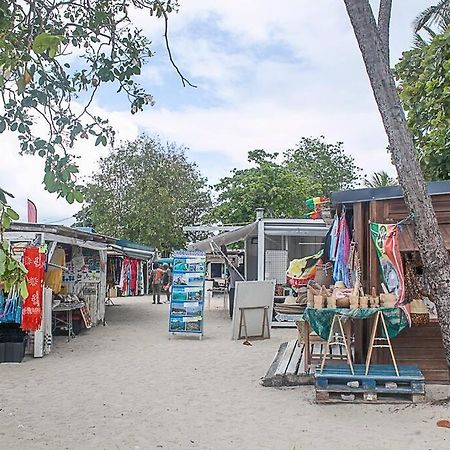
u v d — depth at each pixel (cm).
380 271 873
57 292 1425
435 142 1189
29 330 1141
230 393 857
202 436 646
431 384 870
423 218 756
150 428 678
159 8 741
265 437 639
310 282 971
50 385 920
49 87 659
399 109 772
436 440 616
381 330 861
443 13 1532
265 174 3328
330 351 983
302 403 785
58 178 480
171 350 1282
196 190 3966
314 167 4450
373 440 620
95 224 3647
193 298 1486
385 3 790
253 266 2072
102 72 736
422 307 859
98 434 654
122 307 2447
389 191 859
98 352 1255
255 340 1448
